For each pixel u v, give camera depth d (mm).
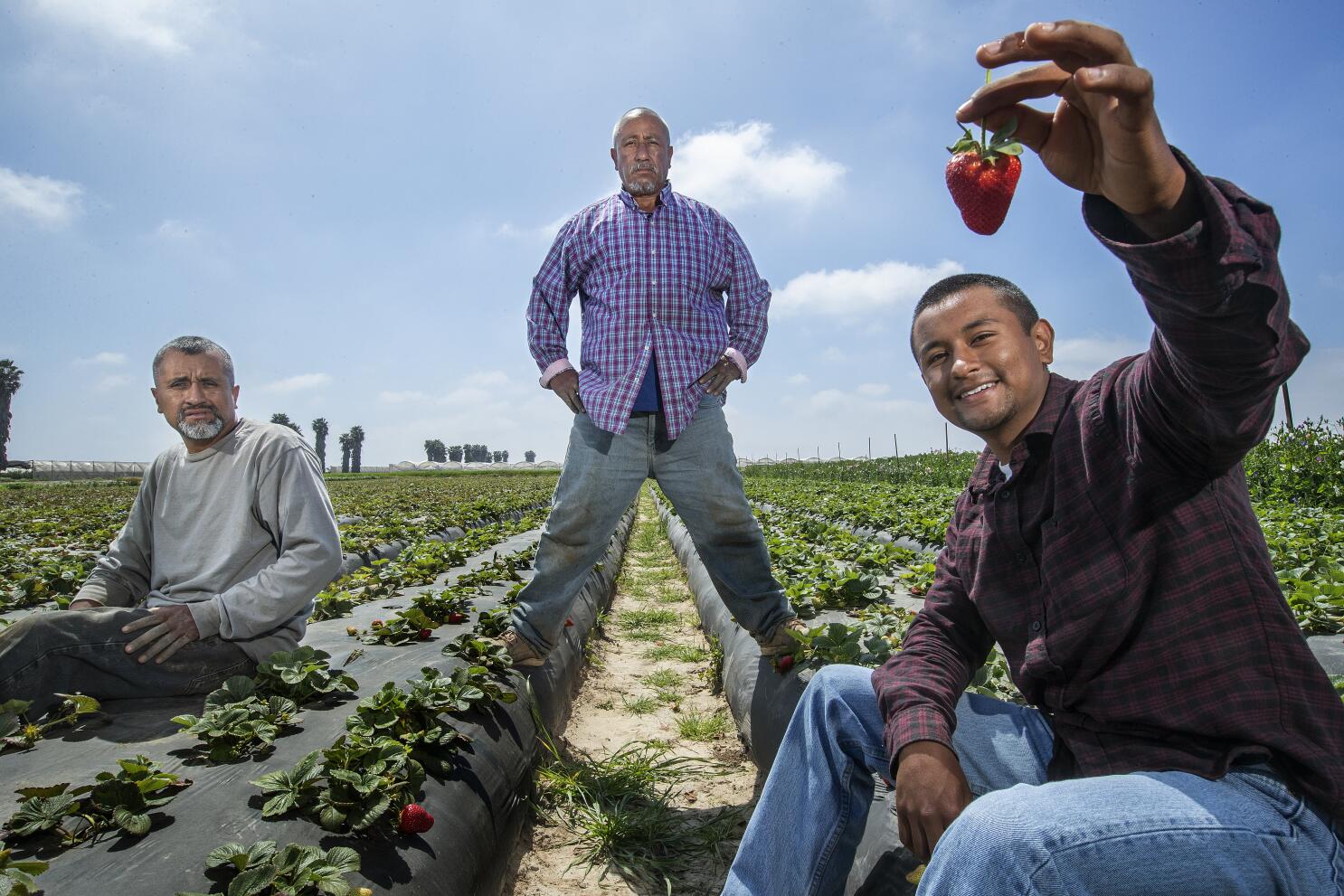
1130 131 1176
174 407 3281
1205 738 1471
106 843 1971
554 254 3715
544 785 3457
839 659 3447
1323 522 8555
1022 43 1262
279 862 1817
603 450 3469
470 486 35906
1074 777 1684
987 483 1937
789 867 1799
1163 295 1264
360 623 5043
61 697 2896
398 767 2264
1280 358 1278
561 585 3668
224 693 2781
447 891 2156
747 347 3715
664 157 3510
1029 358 1776
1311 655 1461
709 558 3674
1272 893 1299
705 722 4359
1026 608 1787
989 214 1538
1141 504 1549
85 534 9992
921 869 1840
